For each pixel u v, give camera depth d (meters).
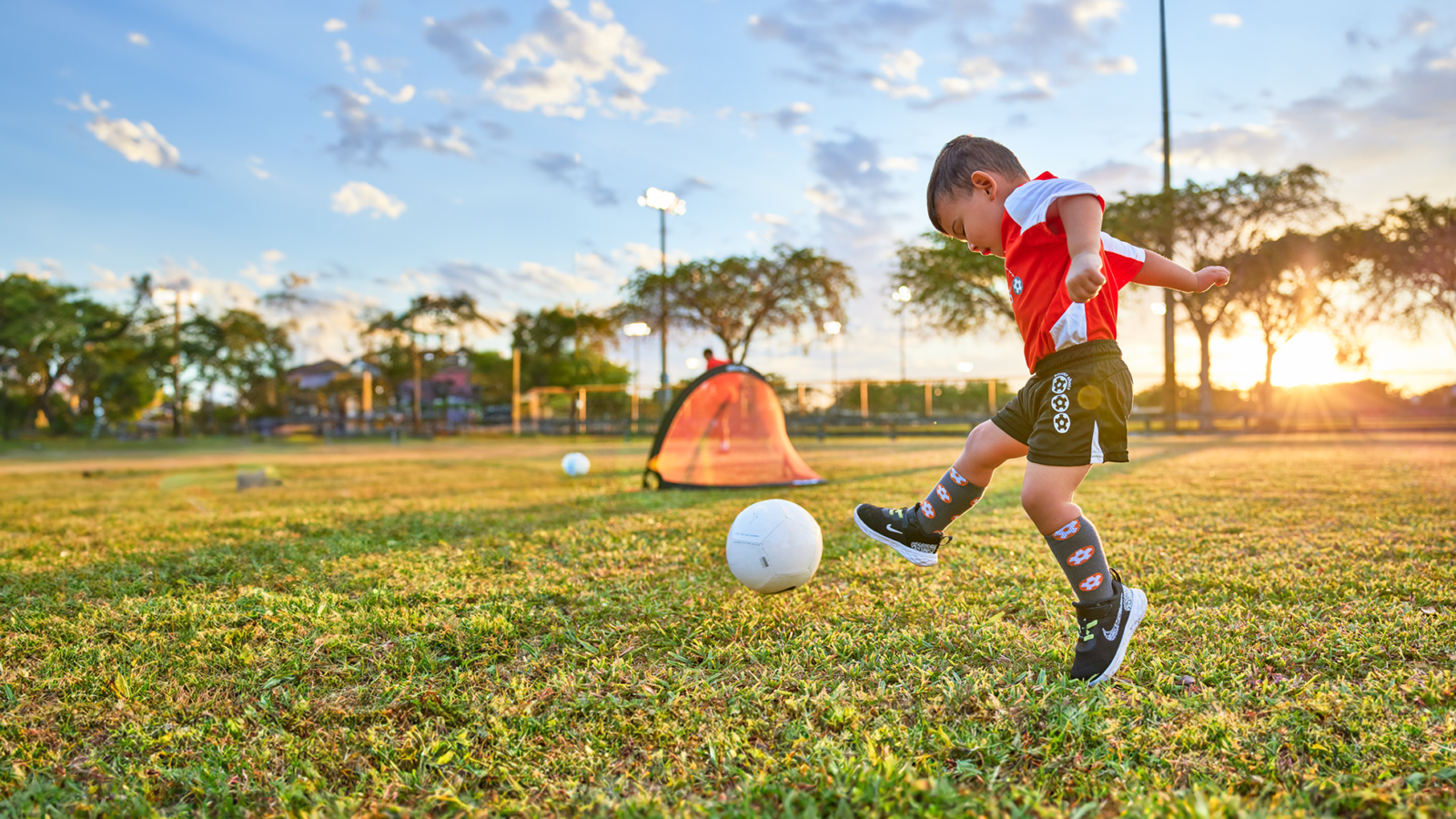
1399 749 1.44
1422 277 23.02
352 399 51.88
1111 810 1.30
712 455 7.43
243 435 40.56
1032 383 1.91
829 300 31.69
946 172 2.03
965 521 4.34
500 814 1.34
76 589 3.09
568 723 1.69
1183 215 23.62
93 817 1.37
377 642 2.29
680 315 32.34
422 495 6.91
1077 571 1.84
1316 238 23.59
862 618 2.42
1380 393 25.03
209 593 2.98
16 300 38.41
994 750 1.49
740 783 1.40
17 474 12.08
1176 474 7.29
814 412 27.22
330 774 1.50
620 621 2.46
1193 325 24.36
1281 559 3.14
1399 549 3.25
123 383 45.44
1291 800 1.29
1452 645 2.01
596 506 5.62
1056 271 1.83
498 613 2.54
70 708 1.82
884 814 1.28
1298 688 1.77
